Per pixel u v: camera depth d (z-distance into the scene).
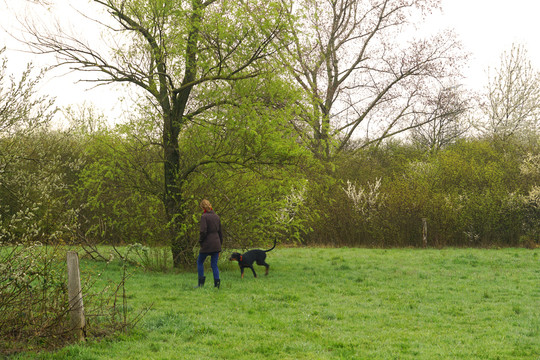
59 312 6.40
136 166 13.93
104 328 6.85
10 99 6.59
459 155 27.09
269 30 12.86
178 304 9.14
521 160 25.95
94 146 14.09
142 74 12.92
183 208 13.95
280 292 10.62
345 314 8.55
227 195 14.00
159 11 12.98
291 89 13.90
